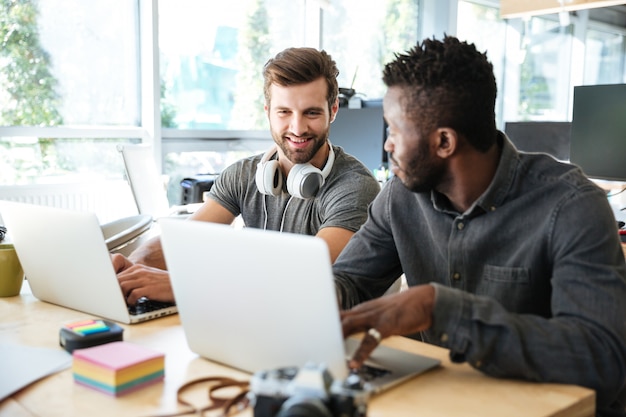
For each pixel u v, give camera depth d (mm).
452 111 1062
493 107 1126
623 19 7379
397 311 936
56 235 1252
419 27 5609
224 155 4465
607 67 7371
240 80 4473
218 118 4391
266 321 907
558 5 3537
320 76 1639
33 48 3551
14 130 3482
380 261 1369
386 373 961
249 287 912
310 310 854
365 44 5188
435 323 955
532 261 1129
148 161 3127
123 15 3930
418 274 1311
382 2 5266
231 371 980
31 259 1348
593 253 1033
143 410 835
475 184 1156
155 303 1314
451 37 1098
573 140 2922
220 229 920
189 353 1062
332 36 4914
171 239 991
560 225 1086
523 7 3711
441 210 1225
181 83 4160
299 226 1772
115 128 3885
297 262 846
